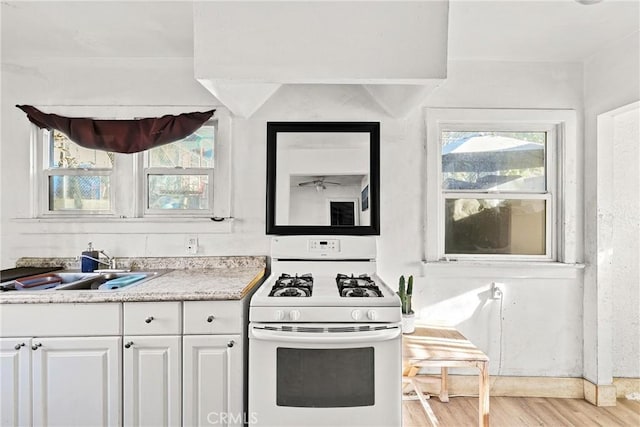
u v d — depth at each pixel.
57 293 1.82
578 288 2.61
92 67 2.53
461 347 2.04
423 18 1.76
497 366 2.61
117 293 1.82
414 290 2.60
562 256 2.63
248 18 1.76
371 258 2.42
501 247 2.67
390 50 1.77
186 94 2.55
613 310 2.72
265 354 1.76
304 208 2.54
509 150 2.68
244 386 1.90
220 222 2.52
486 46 2.39
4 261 2.52
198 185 2.59
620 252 2.72
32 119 2.46
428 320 2.60
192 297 1.81
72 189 2.57
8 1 1.87
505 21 2.08
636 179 2.72
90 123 2.45
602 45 2.38
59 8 1.93
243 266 2.53
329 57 1.78
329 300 1.77
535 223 2.68
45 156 2.57
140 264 2.52
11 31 2.17
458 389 2.60
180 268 2.53
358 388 1.75
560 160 2.64
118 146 2.45
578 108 2.61
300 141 2.56
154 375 1.82
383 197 2.59
